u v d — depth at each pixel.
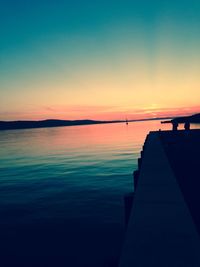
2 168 38.34
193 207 6.29
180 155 12.91
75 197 20.31
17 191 23.12
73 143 83.38
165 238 2.92
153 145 13.70
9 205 18.89
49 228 14.40
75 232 13.76
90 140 93.31
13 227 14.73
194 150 13.98
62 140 103.06
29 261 11.10
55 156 50.34
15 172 34.03
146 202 4.30
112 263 5.43
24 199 20.36
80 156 47.91
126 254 2.59
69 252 11.66
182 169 10.15
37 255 11.55
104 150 56.03
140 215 3.68
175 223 3.35
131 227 3.25
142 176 6.47
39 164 40.69
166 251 2.62
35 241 12.89
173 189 5.14
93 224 14.71
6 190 23.62
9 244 12.70
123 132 144.12
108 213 16.42
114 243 12.33
